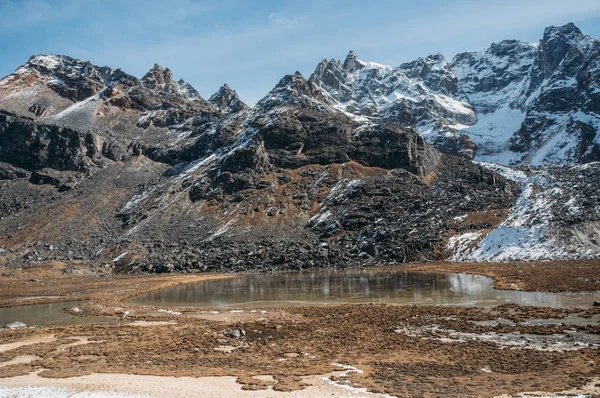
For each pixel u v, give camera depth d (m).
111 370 37.03
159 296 84.56
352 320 55.97
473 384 31.31
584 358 36.28
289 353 42.00
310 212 171.25
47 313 69.25
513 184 183.62
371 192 172.75
